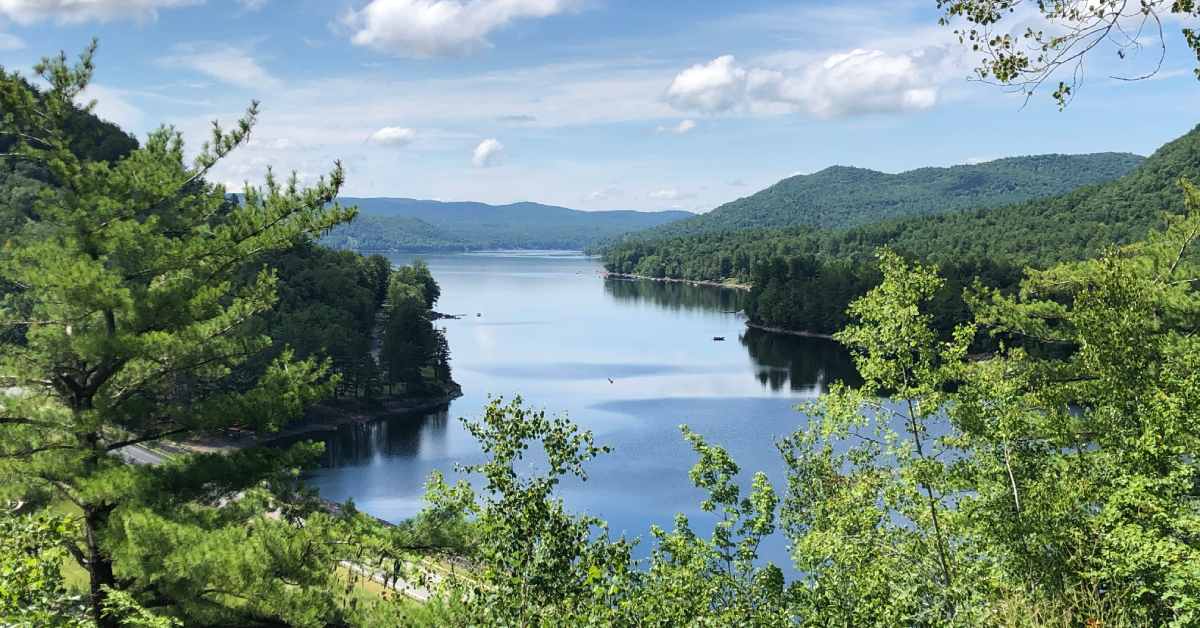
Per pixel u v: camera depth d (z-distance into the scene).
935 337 15.40
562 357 128.12
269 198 18.34
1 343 17.19
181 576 14.55
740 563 14.14
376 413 91.25
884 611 13.70
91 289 15.48
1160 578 11.98
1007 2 9.76
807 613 13.88
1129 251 28.72
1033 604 12.94
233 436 72.50
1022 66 9.65
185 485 16.67
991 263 141.75
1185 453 14.02
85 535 16.33
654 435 75.94
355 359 93.69
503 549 12.46
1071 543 13.74
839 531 15.35
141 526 13.88
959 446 15.38
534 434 12.84
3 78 15.73
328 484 65.50
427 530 17.41
